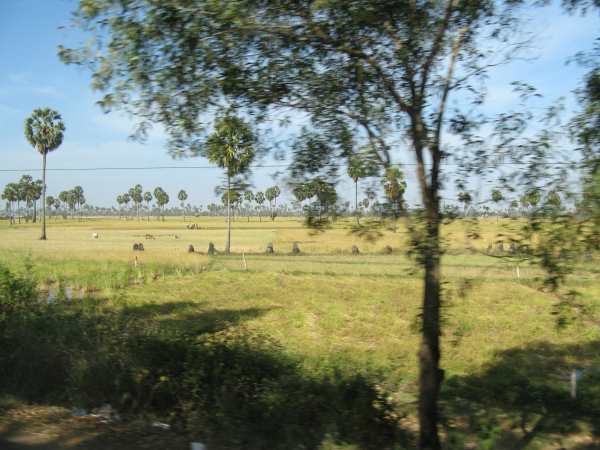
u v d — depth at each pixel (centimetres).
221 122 539
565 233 389
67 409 685
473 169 479
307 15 489
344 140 505
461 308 1661
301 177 516
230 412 600
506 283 2123
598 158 407
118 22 483
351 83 526
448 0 498
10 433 577
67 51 502
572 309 453
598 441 668
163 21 472
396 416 644
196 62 504
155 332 801
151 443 562
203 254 4181
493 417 737
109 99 516
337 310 1695
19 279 1089
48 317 929
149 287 2266
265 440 568
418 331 531
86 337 810
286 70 523
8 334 830
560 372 1012
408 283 2348
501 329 1390
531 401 823
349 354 1120
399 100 515
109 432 593
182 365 684
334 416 577
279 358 759
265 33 496
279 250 4672
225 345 727
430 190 490
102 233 8419
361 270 2928
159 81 514
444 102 522
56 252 3972
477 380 931
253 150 542
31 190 15338
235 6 456
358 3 465
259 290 2169
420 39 505
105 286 2305
